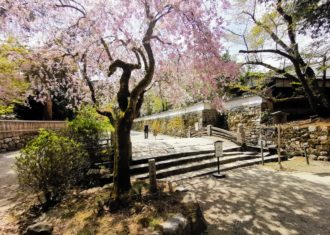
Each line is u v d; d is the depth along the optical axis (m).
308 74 11.22
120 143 4.81
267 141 12.57
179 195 4.80
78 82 8.09
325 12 6.48
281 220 4.38
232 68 5.88
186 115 21.86
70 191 5.43
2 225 4.14
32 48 6.54
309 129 10.26
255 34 11.36
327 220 4.33
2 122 13.64
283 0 7.71
